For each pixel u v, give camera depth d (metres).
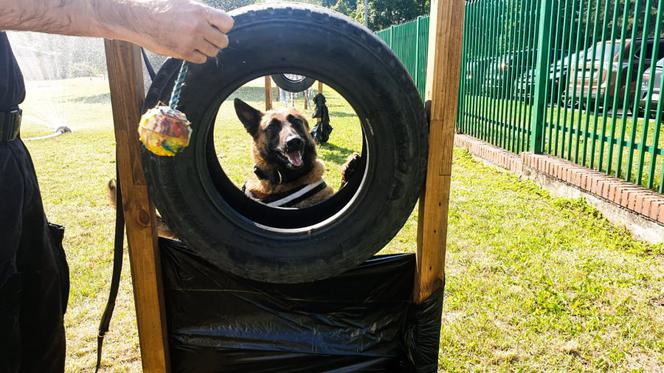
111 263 4.67
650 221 4.89
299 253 2.10
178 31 1.40
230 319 2.43
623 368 3.06
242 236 2.08
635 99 5.34
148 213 2.18
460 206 6.14
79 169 8.82
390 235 2.12
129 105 2.04
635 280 4.09
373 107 1.94
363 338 2.48
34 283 2.01
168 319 2.44
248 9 1.83
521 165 7.61
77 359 3.24
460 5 2.01
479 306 3.73
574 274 4.20
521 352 3.21
